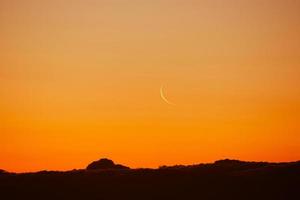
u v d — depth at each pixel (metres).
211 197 114.69
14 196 114.81
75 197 115.19
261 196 114.00
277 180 118.88
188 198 114.69
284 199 112.81
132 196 115.81
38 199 114.12
